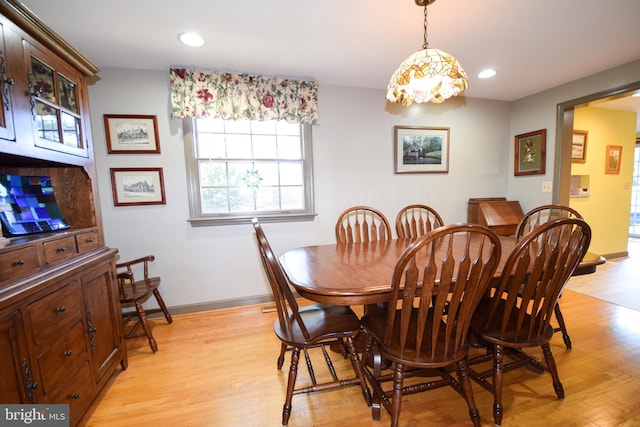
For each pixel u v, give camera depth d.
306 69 2.41
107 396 1.51
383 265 1.48
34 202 1.44
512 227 3.06
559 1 1.55
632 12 1.66
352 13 1.64
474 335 1.44
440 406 1.40
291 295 1.17
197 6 1.54
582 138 3.67
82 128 1.55
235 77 2.42
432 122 3.14
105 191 2.31
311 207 2.80
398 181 3.07
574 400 1.39
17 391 0.99
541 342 1.24
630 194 4.05
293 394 1.31
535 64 2.38
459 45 2.03
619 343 1.87
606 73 2.50
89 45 1.93
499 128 3.39
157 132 2.37
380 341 1.24
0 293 0.94
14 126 1.09
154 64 2.24
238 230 2.63
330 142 2.82
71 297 1.29
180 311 2.52
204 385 1.58
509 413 1.32
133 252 2.40
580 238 1.19
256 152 2.68
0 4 1.02
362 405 1.42
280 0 1.50
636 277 3.20
